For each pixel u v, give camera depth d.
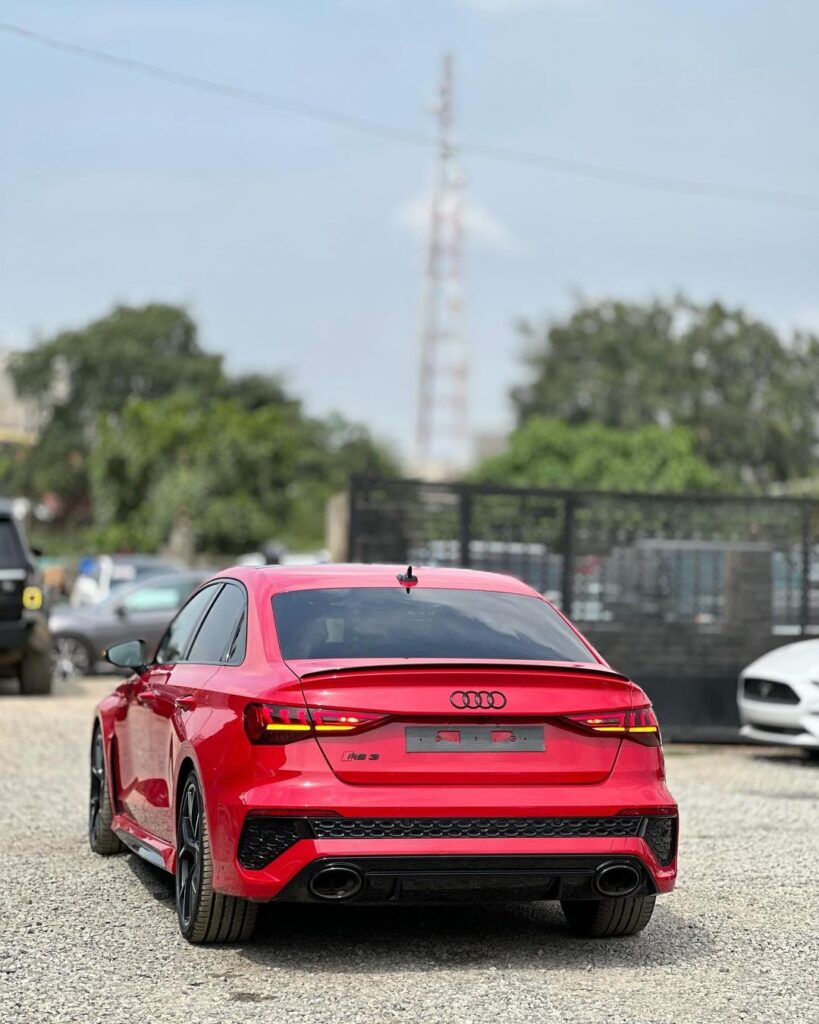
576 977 7.38
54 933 8.22
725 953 7.96
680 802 13.70
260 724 7.20
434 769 7.18
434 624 8.02
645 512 19.00
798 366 83.44
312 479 96.19
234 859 7.20
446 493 18.80
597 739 7.45
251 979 7.27
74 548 80.94
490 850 7.15
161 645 9.73
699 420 81.50
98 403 100.94
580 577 18.84
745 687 17.22
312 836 7.06
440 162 109.88
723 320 83.44
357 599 8.15
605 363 84.94
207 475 67.75
